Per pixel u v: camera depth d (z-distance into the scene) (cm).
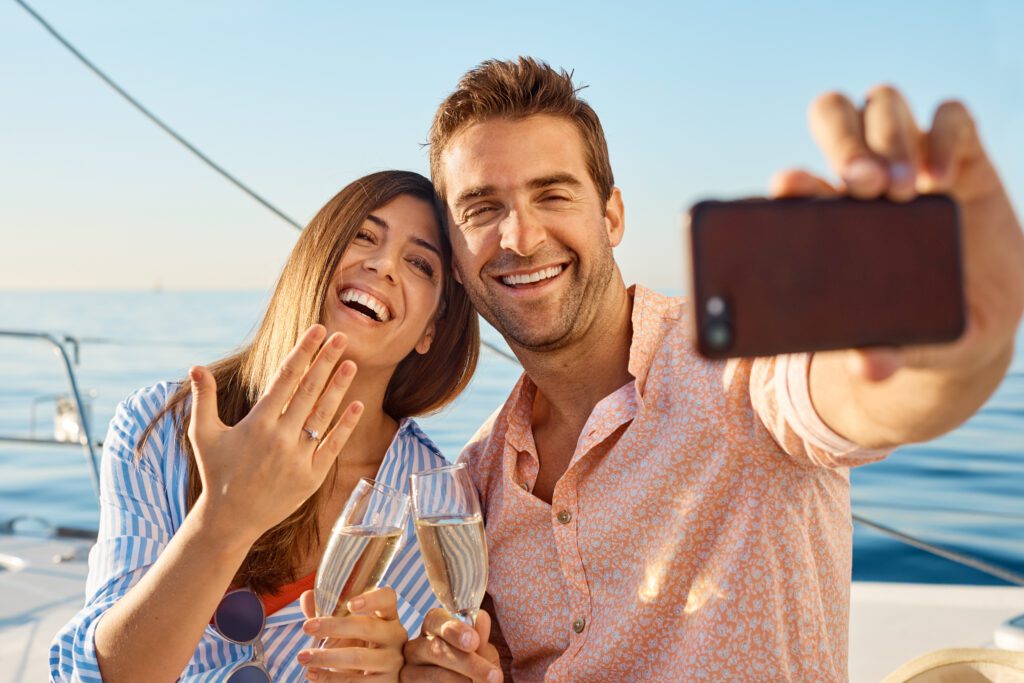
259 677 178
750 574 157
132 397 202
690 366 168
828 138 81
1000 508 757
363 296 196
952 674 149
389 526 156
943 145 81
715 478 161
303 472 143
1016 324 88
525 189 179
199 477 187
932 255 79
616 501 169
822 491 164
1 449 1267
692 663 158
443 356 222
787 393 130
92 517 895
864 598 298
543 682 177
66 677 167
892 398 104
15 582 323
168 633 148
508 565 182
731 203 77
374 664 158
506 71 182
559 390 187
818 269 77
